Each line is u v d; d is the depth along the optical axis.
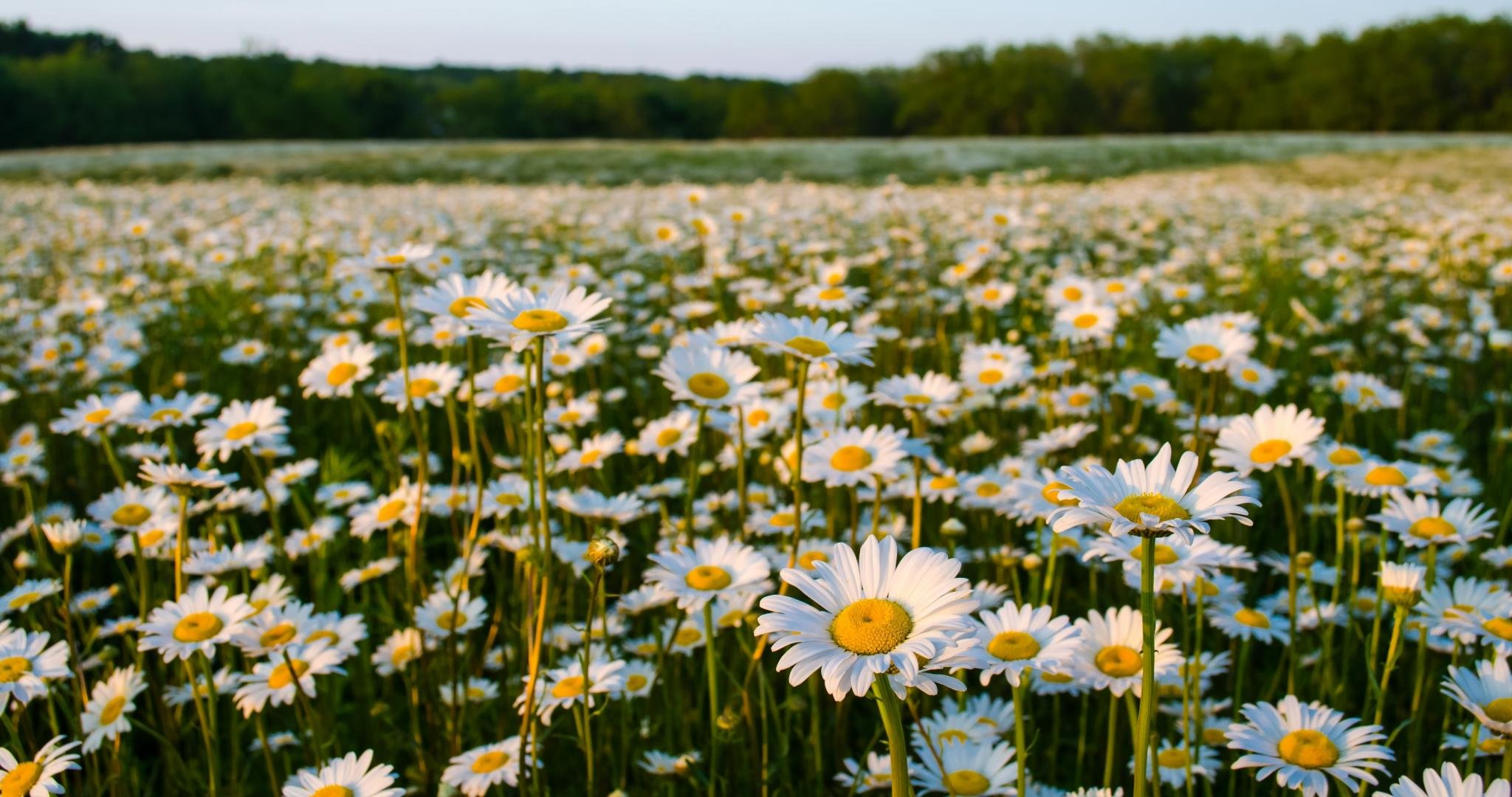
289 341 7.00
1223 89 79.81
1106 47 83.31
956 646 1.45
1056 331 4.36
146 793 2.74
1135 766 1.48
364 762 2.00
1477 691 1.90
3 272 9.20
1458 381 5.94
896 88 94.00
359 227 11.39
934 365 6.38
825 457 2.74
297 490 4.05
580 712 2.37
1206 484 1.52
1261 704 1.94
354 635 2.72
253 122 77.56
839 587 1.54
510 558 3.67
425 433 3.35
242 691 2.50
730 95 97.44
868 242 10.19
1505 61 68.38
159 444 5.02
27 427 4.89
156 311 7.52
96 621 3.48
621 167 32.97
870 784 2.28
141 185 21.48
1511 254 9.60
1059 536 3.10
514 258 9.73
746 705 2.42
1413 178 24.58
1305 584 3.15
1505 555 3.09
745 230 10.09
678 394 2.59
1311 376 5.97
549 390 4.53
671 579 2.34
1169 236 12.07
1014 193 14.63
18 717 2.33
